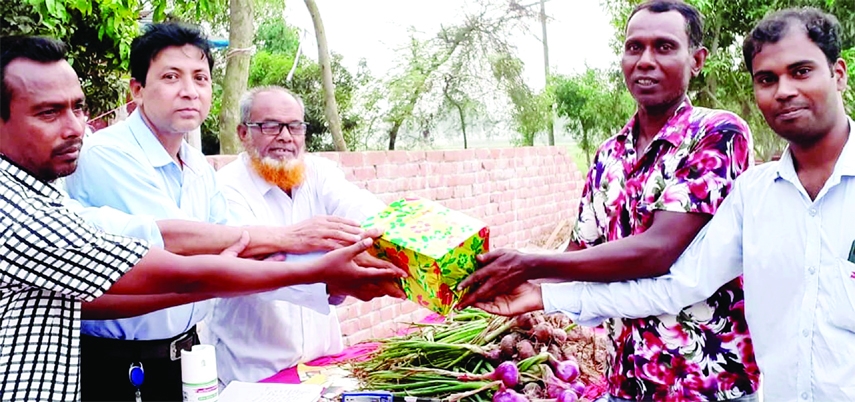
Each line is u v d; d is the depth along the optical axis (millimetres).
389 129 12438
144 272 1724
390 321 4969
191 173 2490
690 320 1913
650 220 1942
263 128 3018
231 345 2938
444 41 12469
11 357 1622
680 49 1929
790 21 1612
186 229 2184
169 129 2316
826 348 1631
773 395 1741
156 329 2227
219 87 10461
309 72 12172
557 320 2855
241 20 5852
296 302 2684
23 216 1583
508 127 12977
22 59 1714
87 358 2193
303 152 3146
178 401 2293
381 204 3256
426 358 2762
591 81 11602
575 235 2244
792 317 1691
